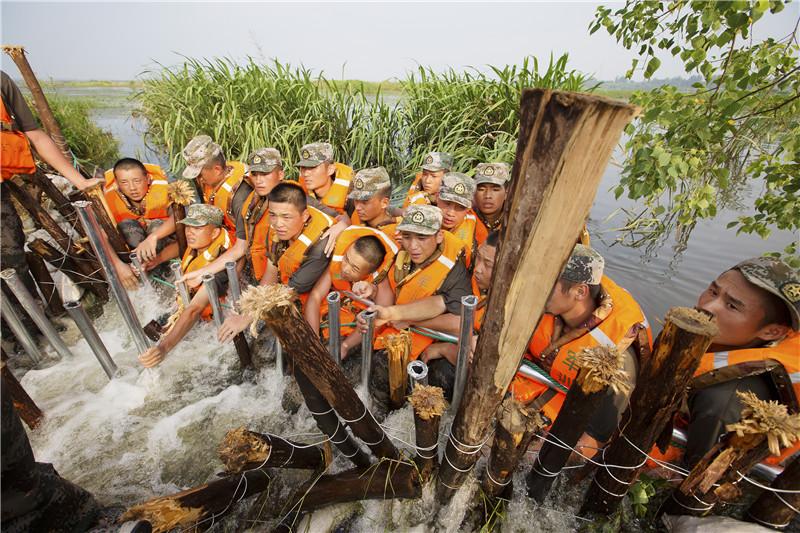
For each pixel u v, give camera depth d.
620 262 5.02
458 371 2.38
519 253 1.22
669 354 1.45
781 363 1.87
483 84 7.80
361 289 3.07
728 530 1.72
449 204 3.91
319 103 8.19
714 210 2.97
